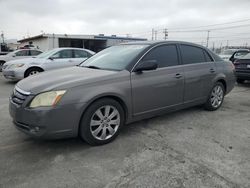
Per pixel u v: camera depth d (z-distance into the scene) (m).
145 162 3.00
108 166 2.90
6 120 4.50
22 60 9.12
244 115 5.03
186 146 3.47
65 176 2.68
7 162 2.96
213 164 2.97
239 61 8.88
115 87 3.46
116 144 3.51
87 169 2.83
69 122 3.12
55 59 9.13
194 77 4.61
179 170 2.82
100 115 3.40
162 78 4.04
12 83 9.34
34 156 3.12
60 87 3.09
